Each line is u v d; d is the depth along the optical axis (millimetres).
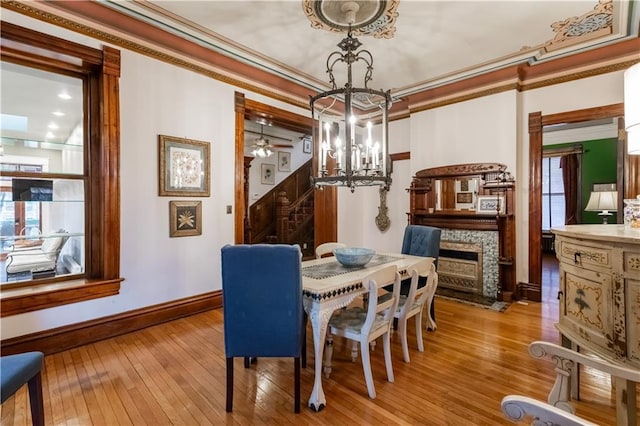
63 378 2158
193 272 3416
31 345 2420
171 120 3215
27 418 1757
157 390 2031
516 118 3883
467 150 4273
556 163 7477
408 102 4895
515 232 3932
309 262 2807
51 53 2549
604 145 6723
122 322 2885
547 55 3559
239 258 1760
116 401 1912
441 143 4516
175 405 1881
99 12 2674
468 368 2322
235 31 3051
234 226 3773
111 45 2811
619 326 1484
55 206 2760
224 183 3680
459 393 2016
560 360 1389
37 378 1513
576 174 7039
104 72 2766
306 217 7188
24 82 2646
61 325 2572
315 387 1872
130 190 2945
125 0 2580
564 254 1900
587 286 1687
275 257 1751
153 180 3098
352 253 2619
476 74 4004
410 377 2205
